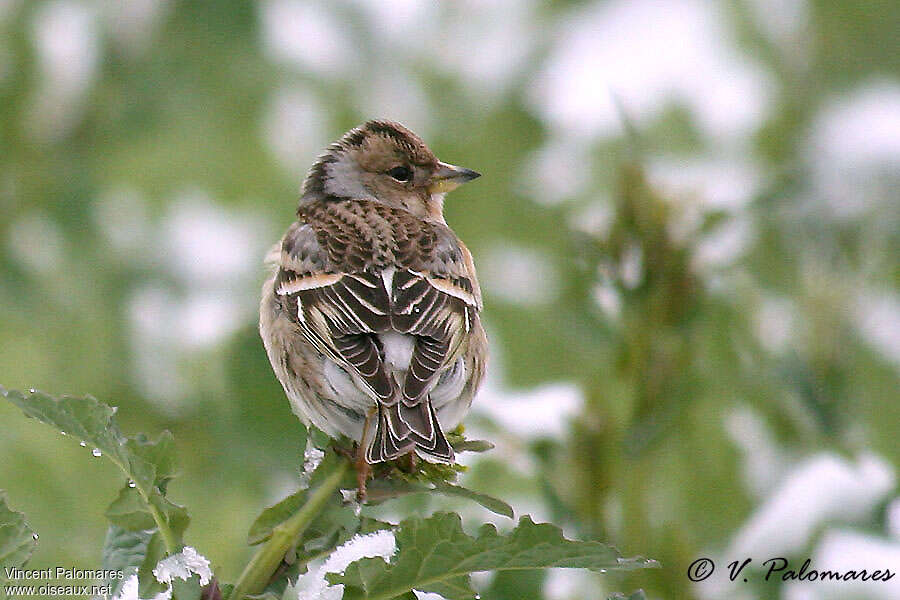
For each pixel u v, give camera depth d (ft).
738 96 55.42
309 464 23.76
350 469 22.25
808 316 37.01
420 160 37.50
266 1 50.49
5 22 49.52
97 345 46.52
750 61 55.83
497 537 19.48
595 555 19.51
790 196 33.42
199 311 47.93
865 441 42.57
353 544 21.09
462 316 30.07
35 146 49.08
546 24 53.47
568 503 31.89
